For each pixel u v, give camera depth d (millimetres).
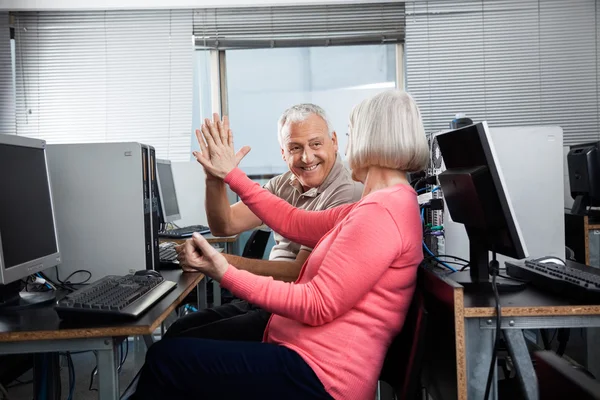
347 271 1021
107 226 1698
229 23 4109
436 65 4078
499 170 1101
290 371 1032
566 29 4031
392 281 1084
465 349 1046
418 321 1034
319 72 4312
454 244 1646
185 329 1726
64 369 2699
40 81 4113
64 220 1703
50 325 1096
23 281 1564
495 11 4043
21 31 4094
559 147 1654
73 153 1697
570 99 4051
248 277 1071
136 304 1188
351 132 1229
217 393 1055
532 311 1022
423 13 4059
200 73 4285
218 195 1762
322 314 1031
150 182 1765
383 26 4086
